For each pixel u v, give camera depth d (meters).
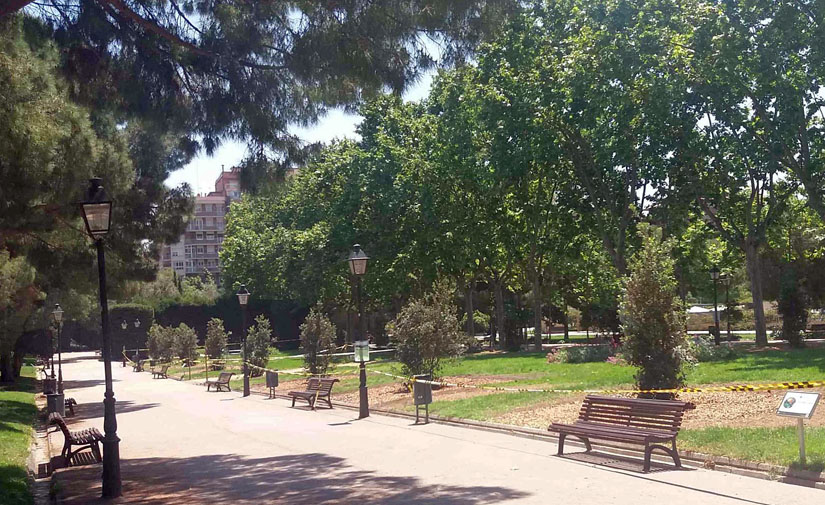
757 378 18.45
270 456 14.41
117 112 13.96
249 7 12.66
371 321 63.16
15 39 12.70
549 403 17.56
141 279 29.23
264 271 59.72
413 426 17.33
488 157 40.75
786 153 32.53
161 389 36.62
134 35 12.87
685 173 35.94
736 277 57.28
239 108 13.34
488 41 12.42
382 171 44.28
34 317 40.28
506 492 9.84
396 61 12.38
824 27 28.59
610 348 29.91
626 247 39.94
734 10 31.38
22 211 13.75
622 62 33.12
